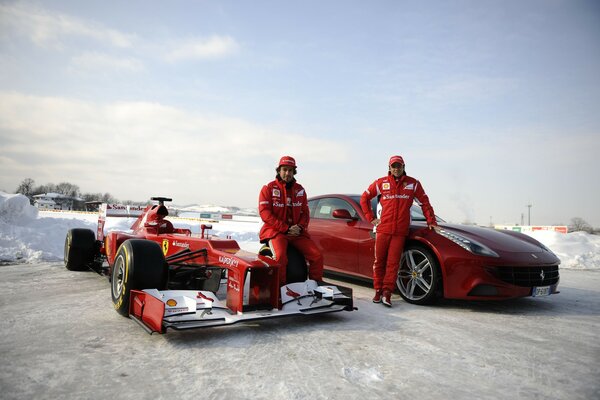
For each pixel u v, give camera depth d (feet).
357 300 15.34
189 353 8.89
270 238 12.76
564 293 17.71
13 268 20.02
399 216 14.51
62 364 8.00
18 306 12.61
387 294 14.30
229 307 11.15
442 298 15.83
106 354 8.64
